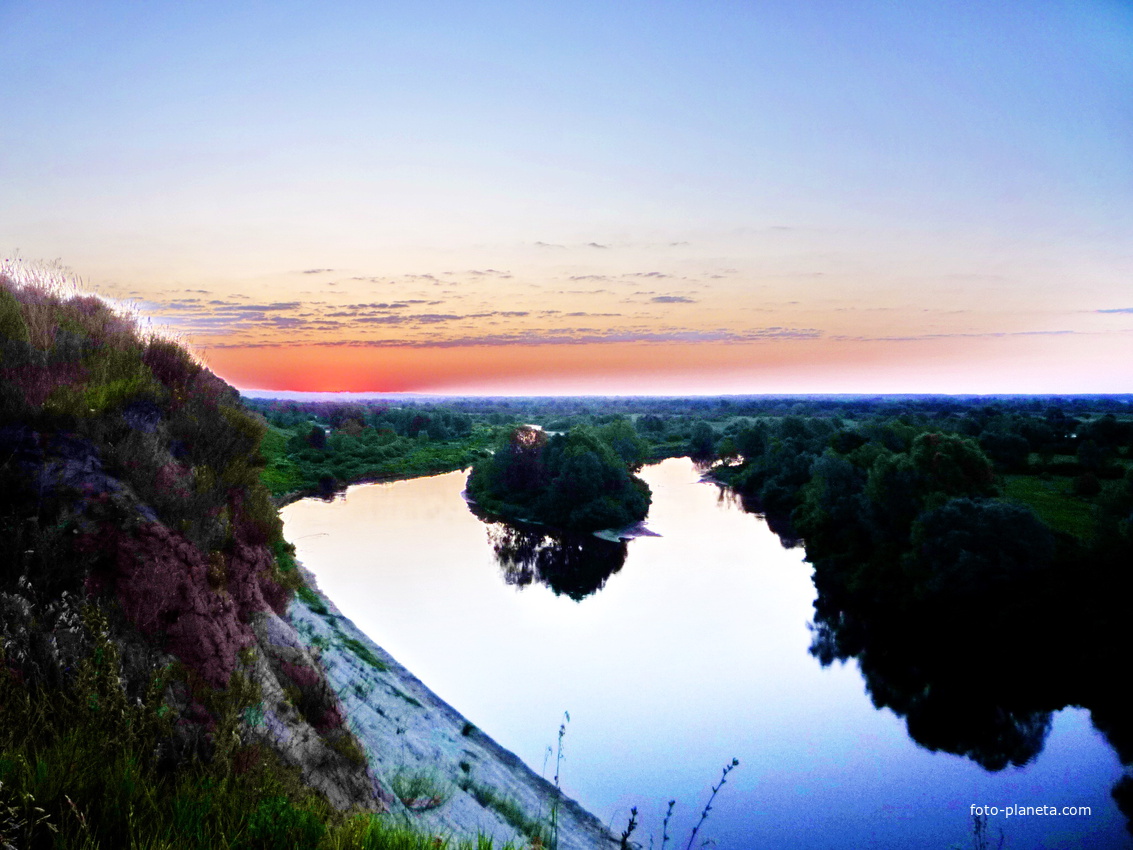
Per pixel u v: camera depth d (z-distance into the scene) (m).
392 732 18.88
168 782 6.07
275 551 23.66
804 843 20.02
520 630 35.78
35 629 6.87
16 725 5.59
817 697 29.61
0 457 8.38
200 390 13.40
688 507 77.38
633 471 109.25
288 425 130.50
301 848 5.26
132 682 7.34
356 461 100.25
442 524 64.81
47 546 7.68
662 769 23.39
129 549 8.41
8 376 9.56
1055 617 32.53
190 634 8.48
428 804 13.62
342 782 9.34
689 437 162.38
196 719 7.56
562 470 68.75
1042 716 28.39
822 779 23.42
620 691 29.03
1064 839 20.53
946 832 20.88
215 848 5.01
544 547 57.41
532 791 19.66
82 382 10.42
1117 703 28.59
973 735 26.73
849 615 40.03
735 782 22.86
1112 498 36.97
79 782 5.08
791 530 64.75
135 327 14.28
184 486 10.34
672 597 43.16
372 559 49.62
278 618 11.64
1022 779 23.84
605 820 19.81
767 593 44.34
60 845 4.43
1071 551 35.84
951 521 37.16
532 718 25.97
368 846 5.52
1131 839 20.48
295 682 10.39
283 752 8.28
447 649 32.28
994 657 33.34
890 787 23.00
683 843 19.52
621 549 57.16
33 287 13.70
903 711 28.50
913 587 38.34
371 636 32.69
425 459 111.62
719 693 29.42
